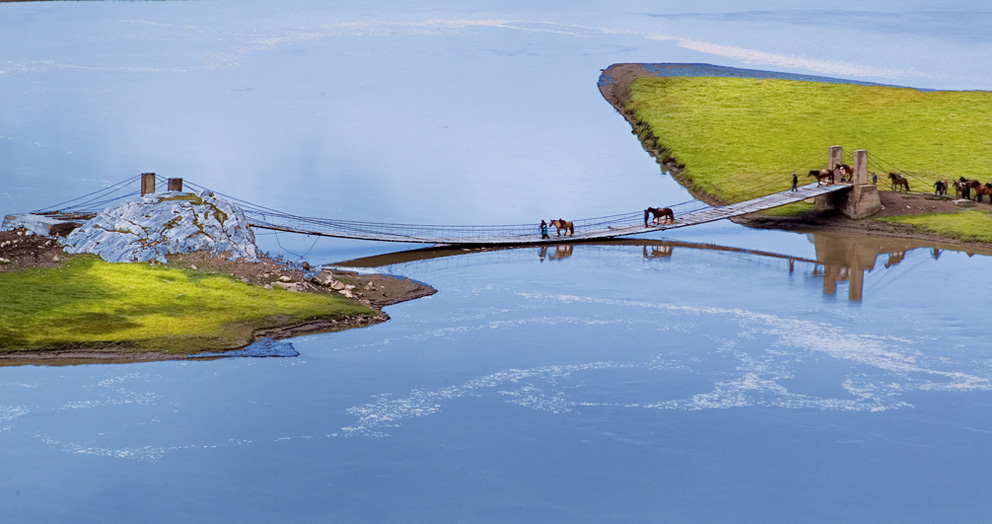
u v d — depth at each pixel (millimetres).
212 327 84375
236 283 92875
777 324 92938
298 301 91375
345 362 81750
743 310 96812
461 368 81875
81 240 95625
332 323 88812
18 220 97250
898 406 76562
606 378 80812
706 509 64312
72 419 71375
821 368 83125
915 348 87312
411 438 71188
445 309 95500
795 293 102250
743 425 73688
